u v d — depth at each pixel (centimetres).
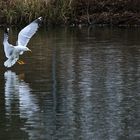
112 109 1310
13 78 1680
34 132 1145
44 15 3419
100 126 1181
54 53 2159
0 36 2789
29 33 1611
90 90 1502
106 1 3531
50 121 1219
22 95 1457
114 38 2652
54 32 3000
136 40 2552
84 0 3519
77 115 1265
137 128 1164
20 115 1270
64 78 1661
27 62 1962
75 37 2720
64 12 3444
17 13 3419
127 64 1881
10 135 1127
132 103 1362
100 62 1930
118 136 1115
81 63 1914
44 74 1731
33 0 3434
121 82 1597
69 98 1418
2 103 1380
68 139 1101
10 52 1638
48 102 1383
